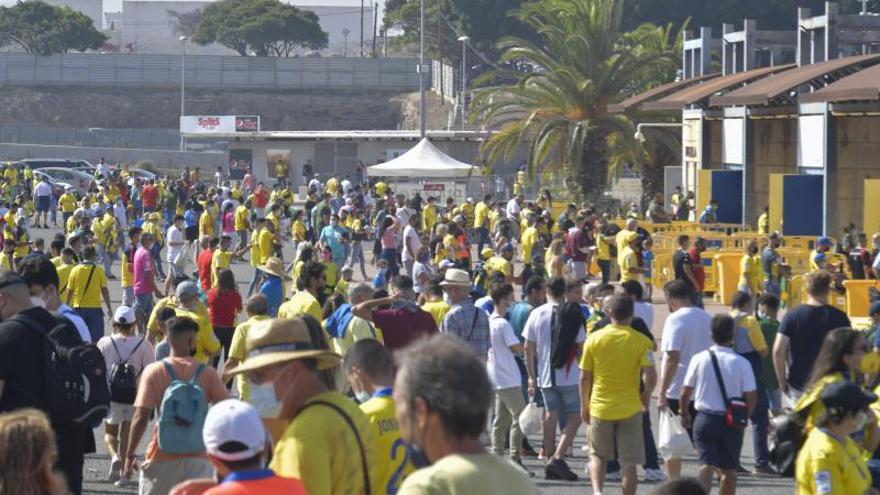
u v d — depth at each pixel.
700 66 105.50
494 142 113.25
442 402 9.49
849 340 19.00
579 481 27.98
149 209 104.69
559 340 27.88
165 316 29.23
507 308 28.97
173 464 20.09
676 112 109.81
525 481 9.75
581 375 24.56
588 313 31.97
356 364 14.73
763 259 54.91
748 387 23.52
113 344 27.20
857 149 78.88
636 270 52.50
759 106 85.81
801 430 18.06
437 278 32.25
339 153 159.88
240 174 161.62
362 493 12.77
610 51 110.75
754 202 88.88
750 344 28.27
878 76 62.06
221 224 92.81
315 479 12.34
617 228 65.88
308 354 12.88
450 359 9.59
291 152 160.62
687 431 25.16
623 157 111.81
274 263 43.00
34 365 18.80
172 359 21.50
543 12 113.44
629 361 24.09
